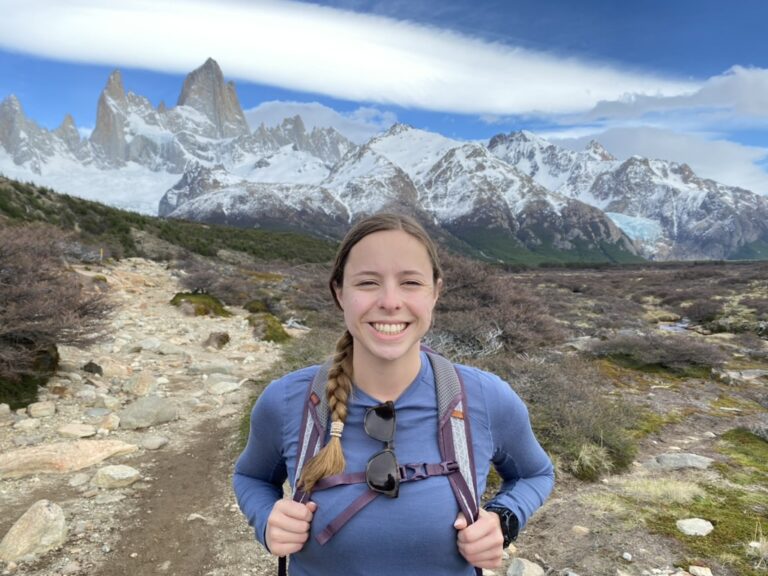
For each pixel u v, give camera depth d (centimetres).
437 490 136
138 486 489
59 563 362
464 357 795
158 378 862
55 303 755
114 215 3000
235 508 452
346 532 132
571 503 439
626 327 1634
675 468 523
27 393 693
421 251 146
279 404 159
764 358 1214
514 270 5747
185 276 2008
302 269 3209
